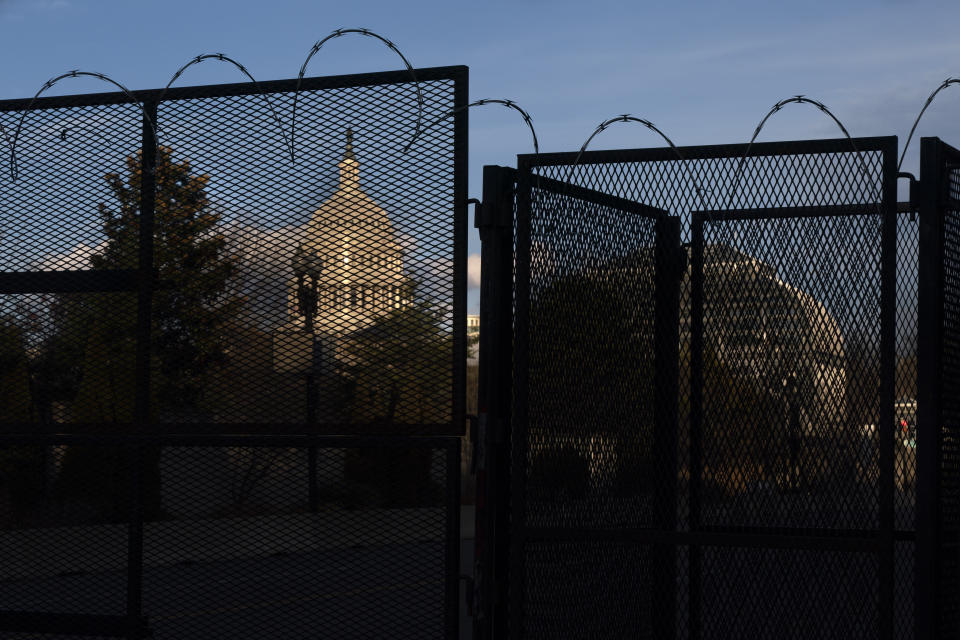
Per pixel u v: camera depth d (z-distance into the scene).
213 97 5.73
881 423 5.08
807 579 5.39
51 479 6.02
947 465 5.15
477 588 5.49
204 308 5.71
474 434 5.60
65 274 5.88
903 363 5.64
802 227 5.29
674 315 5.64
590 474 5.62
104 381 5.88
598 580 5.71
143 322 5.75
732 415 5.48
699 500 5.55
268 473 5.71
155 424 5.71
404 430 5.46
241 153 5.70
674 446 5.64
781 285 5.34
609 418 5.67
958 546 5.11
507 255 5.63
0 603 6.02
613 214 5.66
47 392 5.92
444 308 5.45
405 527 5.56
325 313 5.58
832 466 5.28
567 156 5.58
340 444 5.48
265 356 5.63
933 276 5.01
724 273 5.45
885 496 5.05
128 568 5.73
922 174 5.07
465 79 5.46
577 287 5.62
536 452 5.53
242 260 5.67
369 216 5.55
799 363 5.34
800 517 5.33
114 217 5.84
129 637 5.72
